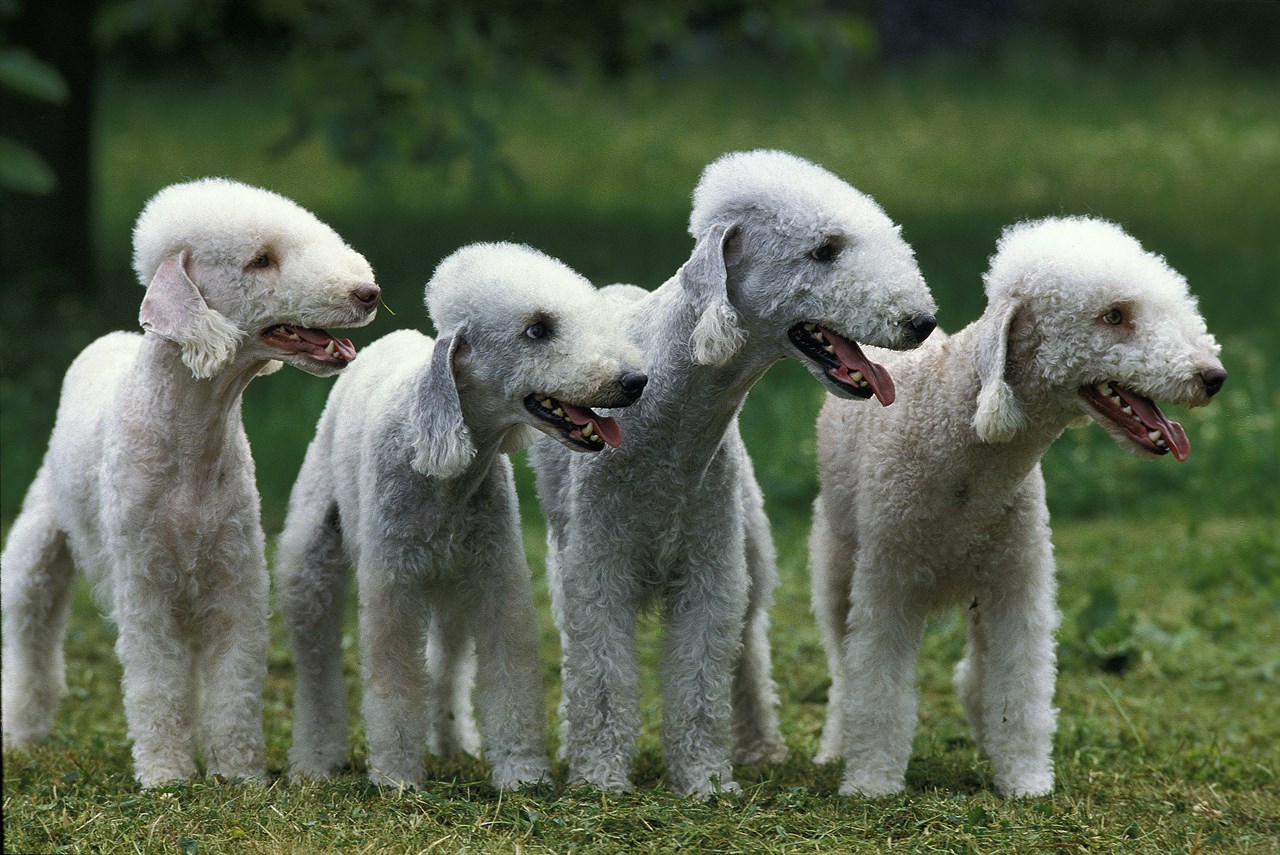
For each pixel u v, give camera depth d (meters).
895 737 8.57
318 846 7.32
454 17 22.03
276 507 15.62
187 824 7.55
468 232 28.31
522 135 39.22
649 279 23.77
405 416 8.18
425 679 8.41
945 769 9.23
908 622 8.68
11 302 20.75
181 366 8.22
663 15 24.88
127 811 7.75
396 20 21.83
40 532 9.59
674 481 8.14
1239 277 24.69
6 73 13.30
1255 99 43.66
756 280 7.83
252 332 8.04
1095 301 7.82
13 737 9.73
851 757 8.62
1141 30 51.09
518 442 8.29
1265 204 31.55
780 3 24.95
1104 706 10.86
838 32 25.36
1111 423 8.01
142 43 47.34
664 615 8.57
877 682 8.59
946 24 51.66
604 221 29.89
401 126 21.38
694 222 8.11
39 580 9.63
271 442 16.88
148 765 8.38
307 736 8.91
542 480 9.01
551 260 8.05
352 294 7.93
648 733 10.32
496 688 8.39
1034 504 8.52
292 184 33.41
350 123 21.27
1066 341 7.89
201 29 24.47
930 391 8.43
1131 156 36.47
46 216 22.48
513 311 7.66
